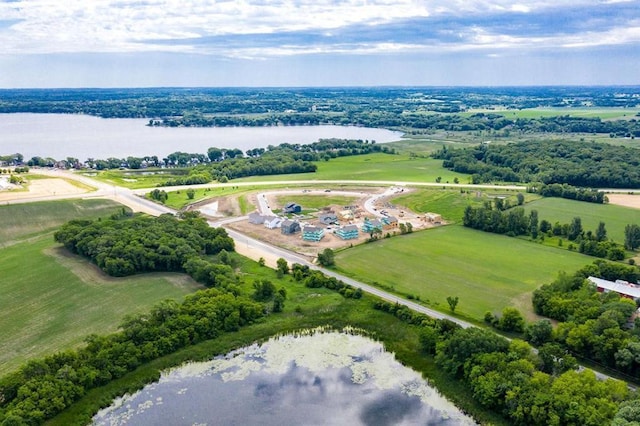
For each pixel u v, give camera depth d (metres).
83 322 156.75
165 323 147.62
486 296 177.50
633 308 148.50
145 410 120.69
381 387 131.25
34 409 113.31
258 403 124.12
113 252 195.75
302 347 149.88
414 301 173.50
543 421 111.88
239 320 158.62
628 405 106.88
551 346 131.62
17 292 177.75
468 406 122.50
